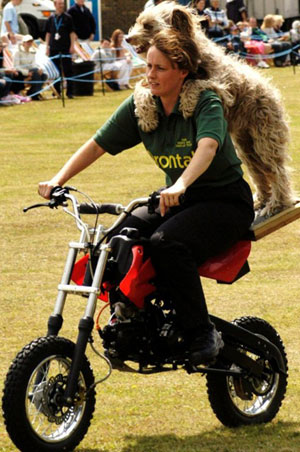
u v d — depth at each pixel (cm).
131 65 4572
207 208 909
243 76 993
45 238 1886
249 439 942
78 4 4484
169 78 902
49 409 845
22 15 4959
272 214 1022
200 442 932
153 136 937
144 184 2403
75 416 877
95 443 928
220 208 914
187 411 1023
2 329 1334
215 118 891
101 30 5594
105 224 1972
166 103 917
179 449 912
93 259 876
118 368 915
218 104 900
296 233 1902
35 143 3148
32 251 1791
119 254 856
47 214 2080
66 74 4253
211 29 4897
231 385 980
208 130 884
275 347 1001
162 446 920
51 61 4225
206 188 927
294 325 1333
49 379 849
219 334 910
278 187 1028
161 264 872
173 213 938
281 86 4356
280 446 920
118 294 884
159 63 897
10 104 4056
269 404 1005
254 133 1016
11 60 4103
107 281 880
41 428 890
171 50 892
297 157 2652
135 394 1076
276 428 980
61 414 858
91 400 887
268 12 6119
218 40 4922
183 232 886
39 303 1461
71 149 3031
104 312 1391
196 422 991
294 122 3347
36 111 3862
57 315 868
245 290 1515
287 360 1077
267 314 1384
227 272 920
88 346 1246
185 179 859
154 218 939
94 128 3434
